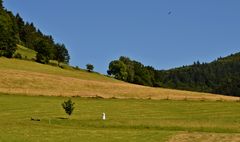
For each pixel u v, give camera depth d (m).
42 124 54.88
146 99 92.94
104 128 52.97
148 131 48.56
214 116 72.38
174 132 47.25
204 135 44.72
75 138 43.25
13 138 41.97
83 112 71.25
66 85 105.69
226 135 44.59
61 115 66.81
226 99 99.19
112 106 79.88
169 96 101.62
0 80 99.94
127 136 44.66
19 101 78.50
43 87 100.00
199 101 92.50
